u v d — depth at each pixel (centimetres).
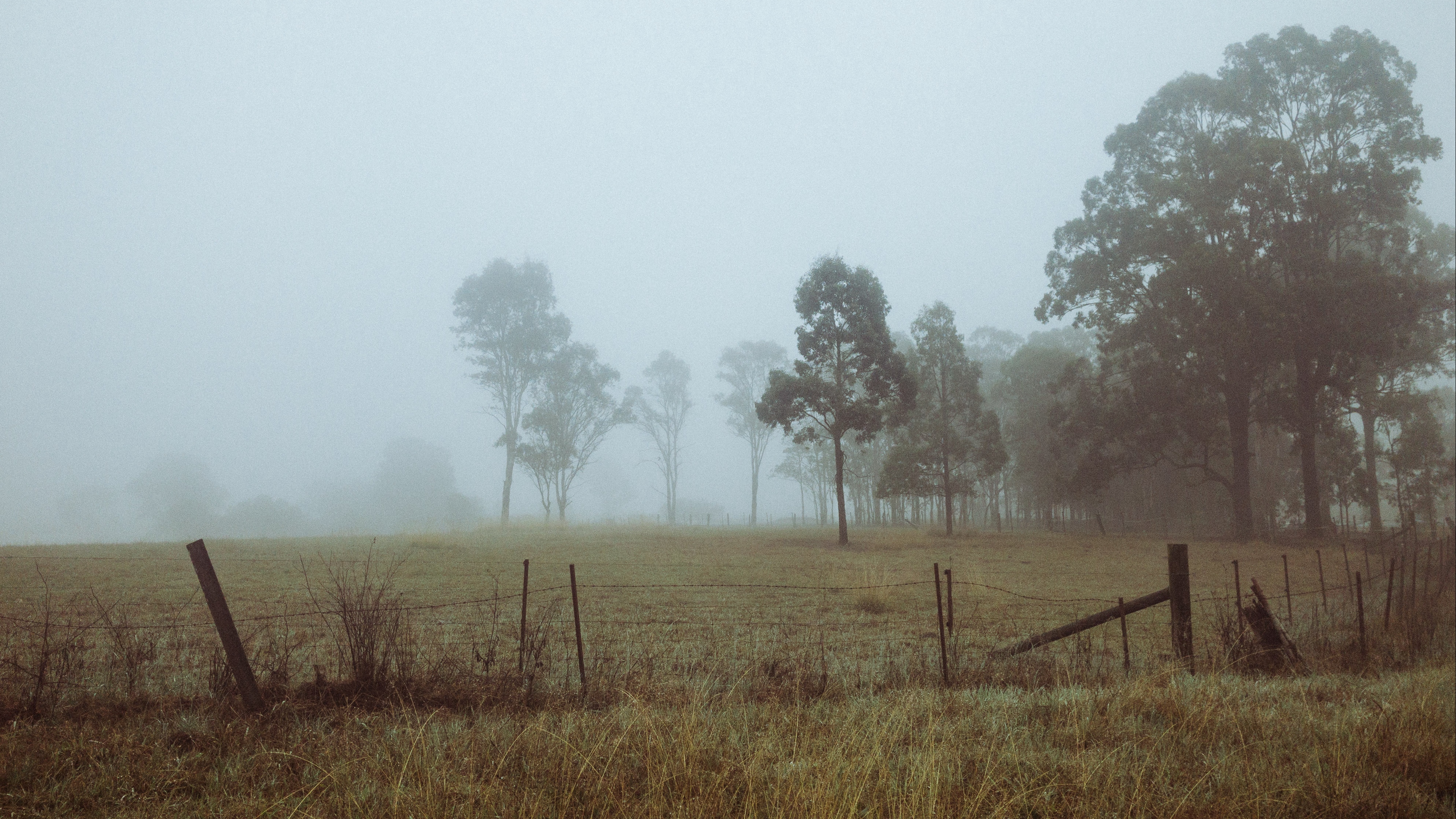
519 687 693
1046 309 4491
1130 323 4388
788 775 464
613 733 545
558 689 694
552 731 540
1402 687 724
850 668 819
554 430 5844
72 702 650
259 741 552
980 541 3831
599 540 3438
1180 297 3853
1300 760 535
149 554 2292
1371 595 1489
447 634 1015
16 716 605
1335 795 469
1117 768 510
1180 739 582
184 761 514
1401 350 3756
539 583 1708
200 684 707
